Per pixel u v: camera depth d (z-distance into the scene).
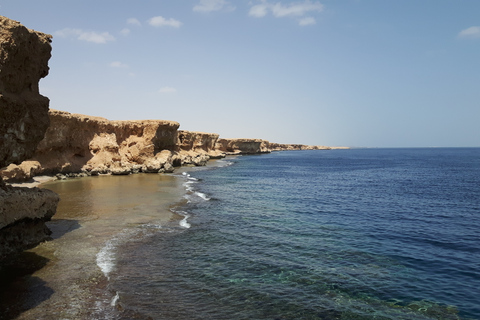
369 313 9.77
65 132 44.00
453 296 10.91
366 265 13.66
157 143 65.06
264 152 192.88
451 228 20.19
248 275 12.35
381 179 52.34
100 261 13.20
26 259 13.14
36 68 13.66
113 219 20.38
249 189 37.91
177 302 10.07
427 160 121.38
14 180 33.31
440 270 13.21
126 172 51.16
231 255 14.58
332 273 12.72
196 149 104.62
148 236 17.08
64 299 9.94
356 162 109.06
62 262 12.94
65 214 21.34
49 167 41.69
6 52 11.22
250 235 17.94
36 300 9.83
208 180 46.38
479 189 39.41
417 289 11.44
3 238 13.12
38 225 15.27
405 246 16.36
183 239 16.81
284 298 10.56
